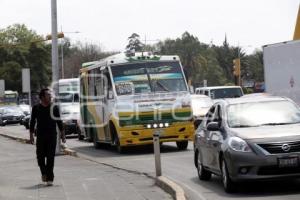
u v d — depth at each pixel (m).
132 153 32.31
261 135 16.89
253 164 16.53
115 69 31.78
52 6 33.50
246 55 180.75
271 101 19.11
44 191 18.38
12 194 17.80
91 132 38.09
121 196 17.20
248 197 16.61
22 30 158.38
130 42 158.12
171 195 17.12
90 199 16.72
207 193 17.75
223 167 17.72
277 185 18.53
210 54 183.38
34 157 32.25
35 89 154.88
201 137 20.27
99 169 25.00
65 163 28.25
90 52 150.75
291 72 32.41
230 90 47.25
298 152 16.53
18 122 81.94
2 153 36.25
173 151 32.03
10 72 150.88
